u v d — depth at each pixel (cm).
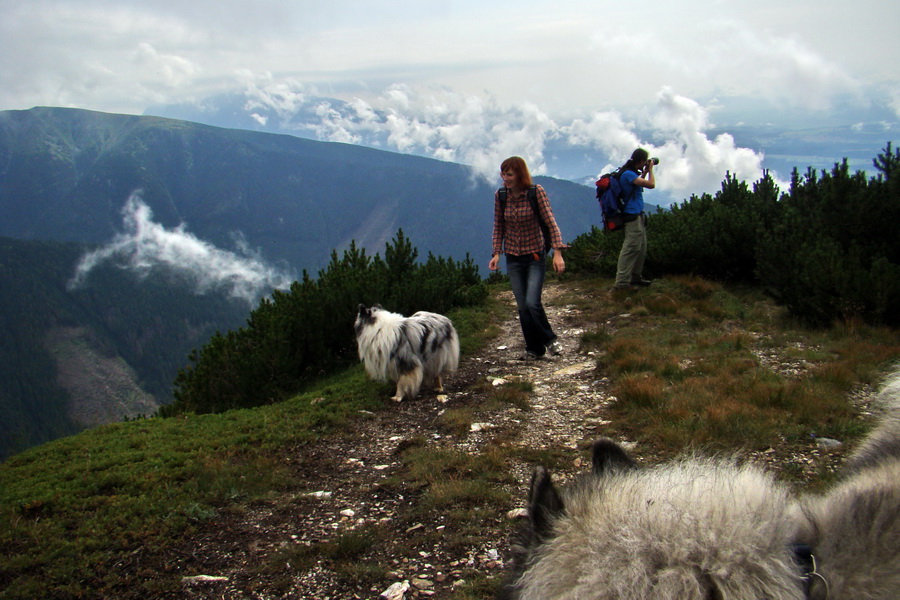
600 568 110
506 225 782
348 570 343
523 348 913
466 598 304
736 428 489
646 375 657
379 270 1258
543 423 586
